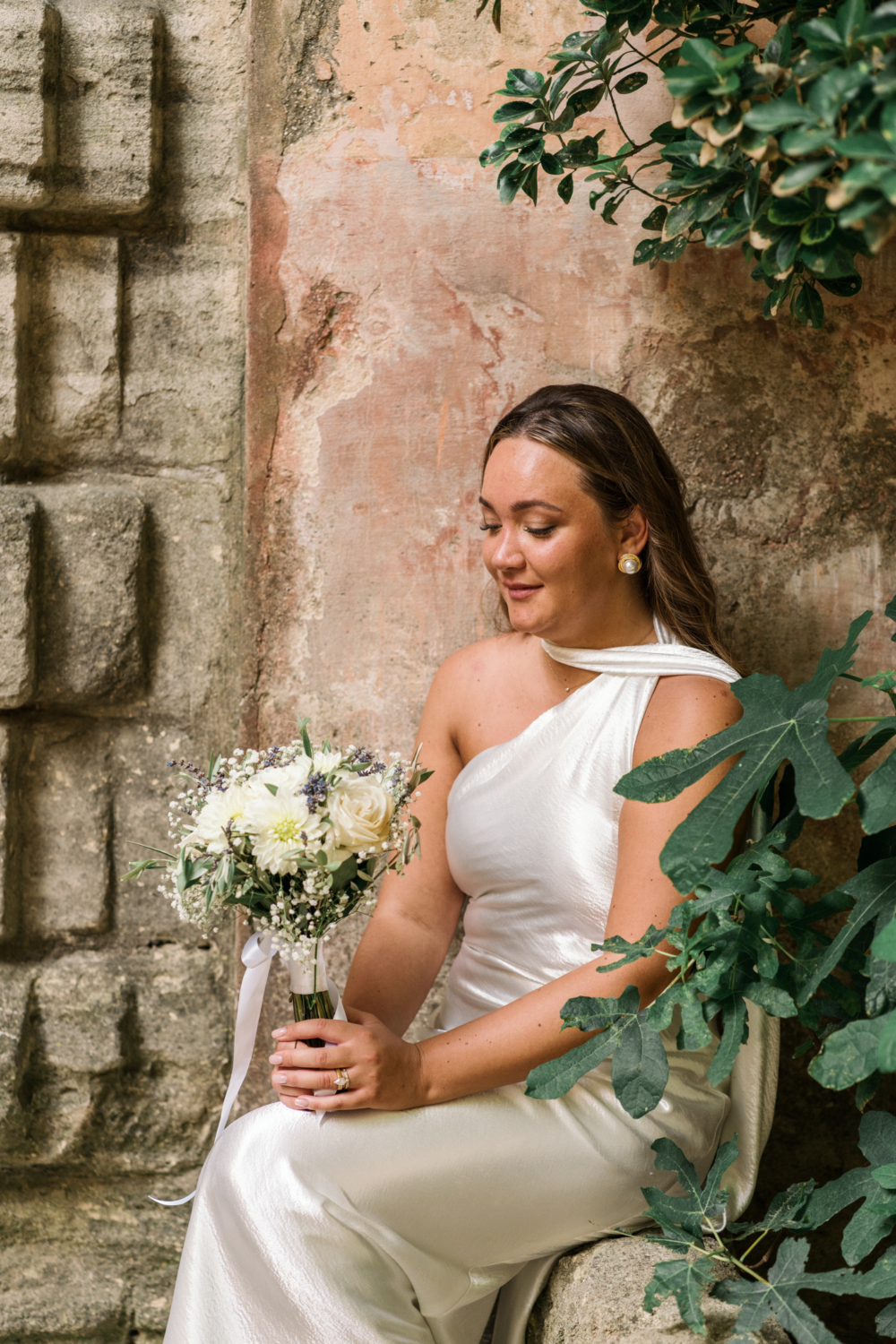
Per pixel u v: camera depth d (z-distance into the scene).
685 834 1.27
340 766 1.45
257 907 1.46
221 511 2.15
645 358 2.04
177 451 2.14
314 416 2.05
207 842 1.39
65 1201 2.14
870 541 2.07
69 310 2.10
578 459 1.63
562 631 1.69
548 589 1.65
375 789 1.42
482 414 2.05
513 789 1.70
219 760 1.52
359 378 2.05
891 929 1.16
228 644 2.15
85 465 2.14
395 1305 1.43
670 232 1.60
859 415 2.06
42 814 2.11
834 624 2.07
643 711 1.67
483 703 1.84
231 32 2.12
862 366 2.05
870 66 0.99
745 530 2.06
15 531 2.01
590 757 1.66
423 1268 1.48
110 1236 2.13
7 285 2.03
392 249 2.03
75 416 2.12
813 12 1.43
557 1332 1.45
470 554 2.06
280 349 2.05
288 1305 1.36
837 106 0.99
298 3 2.01
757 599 2.06
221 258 2.14
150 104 2.05
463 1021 1.74
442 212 2.03
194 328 2.14
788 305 2.04
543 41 2.01
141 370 2.13
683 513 1.80
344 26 2.01
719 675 1.65
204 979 2.14
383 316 2.04
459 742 1.88
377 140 2.02
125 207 2.06
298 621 2.07
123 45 2.03
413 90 2.01
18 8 1.96
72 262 2.10
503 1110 1.51
